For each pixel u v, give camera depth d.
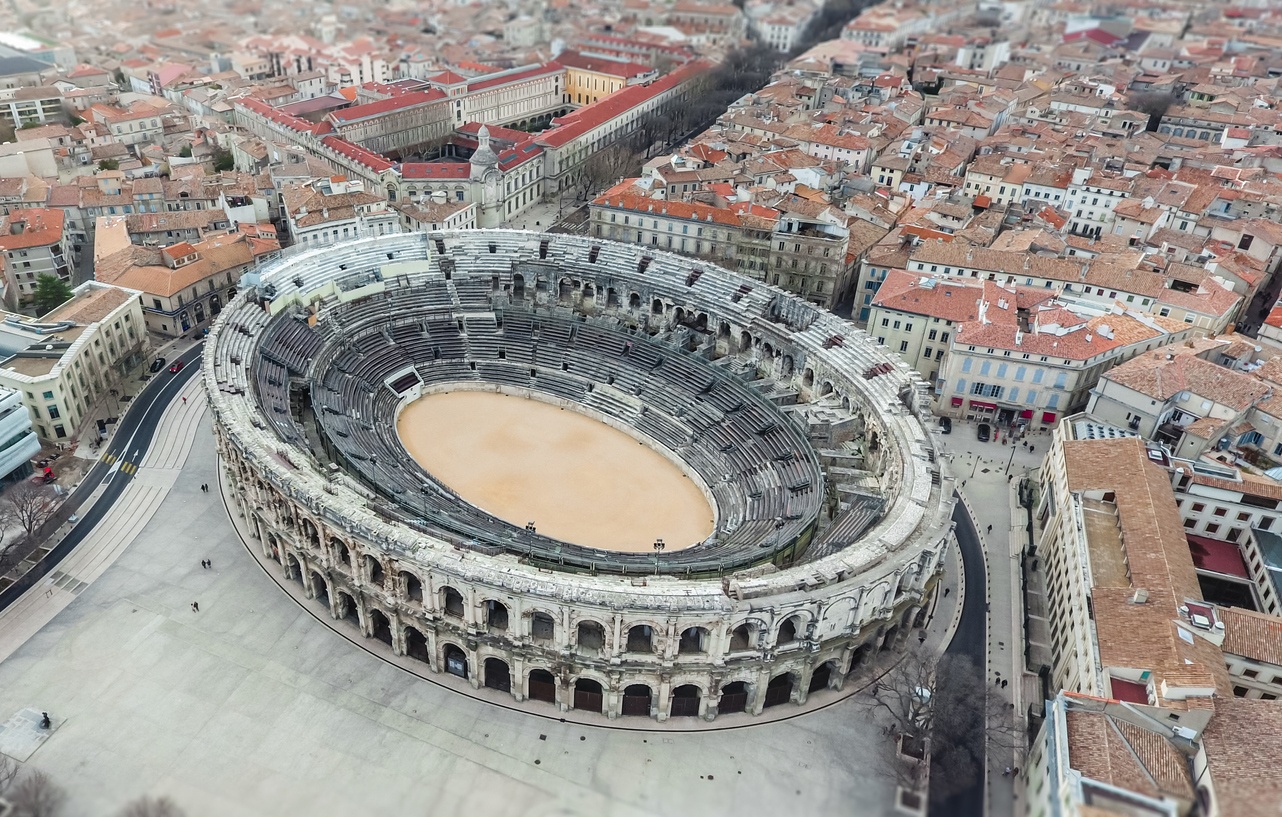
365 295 145.12
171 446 126.69
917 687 86.25
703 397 132.25
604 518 114.81
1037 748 80.25
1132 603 85.81
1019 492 126.69
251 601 100.38
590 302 157.12
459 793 80.25
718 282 146.38
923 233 174.25
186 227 178.25
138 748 82.00
